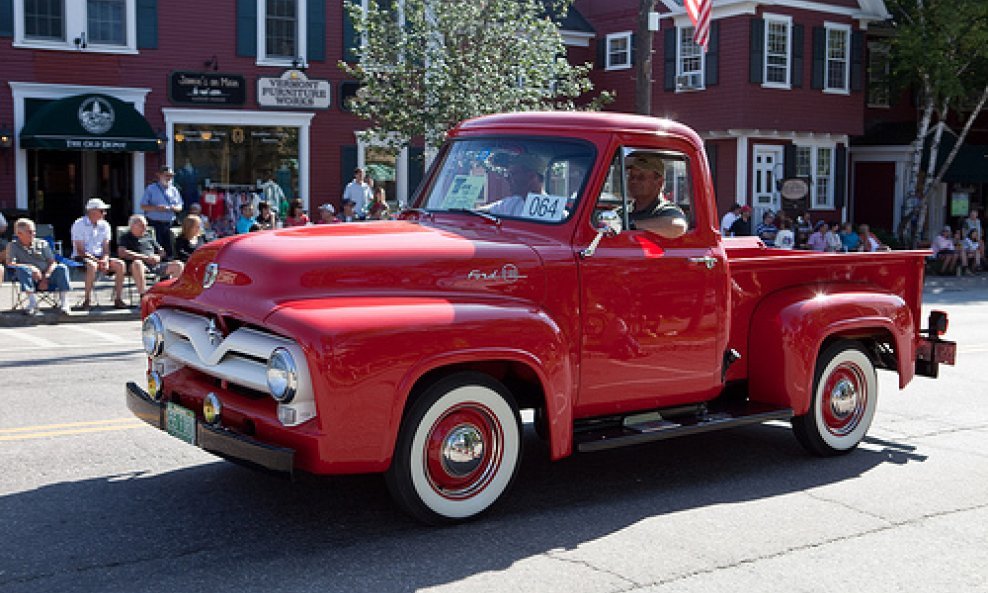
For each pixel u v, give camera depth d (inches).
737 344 254.5
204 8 928.9
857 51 1197.1
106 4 893.8
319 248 194.4
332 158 1000.2
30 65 863.7
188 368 211.6
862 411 273.1
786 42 1138.7
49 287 554.3
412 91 775.1
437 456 195.3
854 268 275.9
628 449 272.5
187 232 580.7
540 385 206.7
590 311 216.4
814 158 1189.7
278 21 965.8
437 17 776.3
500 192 228.1
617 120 225.5
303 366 177.5
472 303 197.6
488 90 766.5
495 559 184.2
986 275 1090.7
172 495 218.4
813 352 252.7
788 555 191.5
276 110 967.6
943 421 317.7
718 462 261.4
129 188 911.7
